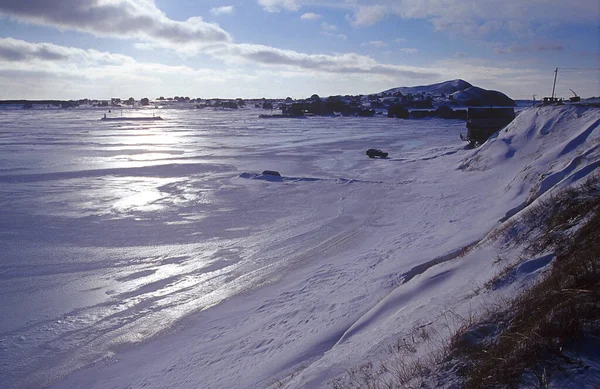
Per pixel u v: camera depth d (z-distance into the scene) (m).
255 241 27.03
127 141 92.94
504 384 5.40
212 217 32.81
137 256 24.55
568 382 4.98
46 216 32.97
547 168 28.56
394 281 16.92
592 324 5.82
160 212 34.41
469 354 6.83
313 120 176.00
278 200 38.56
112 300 19.31
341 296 16.66
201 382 12.20
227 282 20.94
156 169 55.59
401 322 11.16
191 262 23.64
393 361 8.42
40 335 16.52
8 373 14.29
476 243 18.17
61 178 49.16
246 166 58.75
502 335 6.93
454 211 29.19
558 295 7.18
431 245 21.23
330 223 30.72
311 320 14.98
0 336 16.42
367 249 23.36
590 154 23.27
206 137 102.94
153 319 17.61
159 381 12.95
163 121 175.25
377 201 36.94
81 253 25.02
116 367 14.33
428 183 42.91
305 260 23.27
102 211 34.62
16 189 42.84
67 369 14.45
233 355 13.66
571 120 39.72
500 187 33.38
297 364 11.66
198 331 16.22
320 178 48.44
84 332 16.70
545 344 5.78
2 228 29.72
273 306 17.34
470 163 45.00
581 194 14.01
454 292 12.01
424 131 113.50
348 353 10.33
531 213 15.04
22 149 76.81
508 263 12.20
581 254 8.96
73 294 19.88
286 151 75.56
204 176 50.97
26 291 20.11
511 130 46.19
